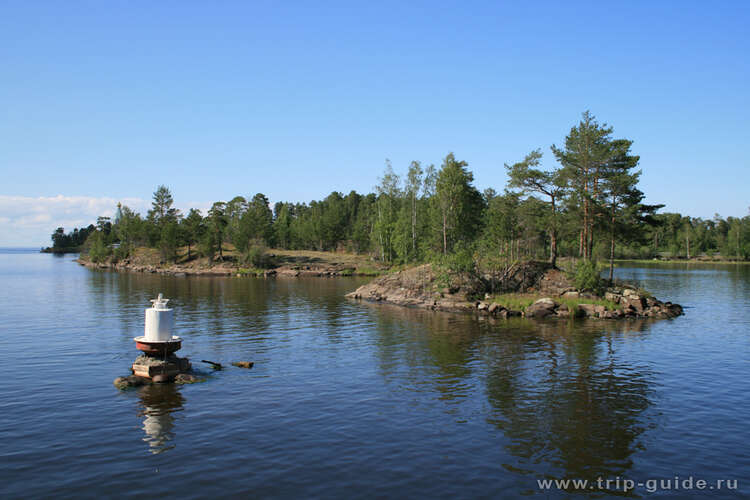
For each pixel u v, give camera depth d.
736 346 31.61
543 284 55.66
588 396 20.70
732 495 12.46
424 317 45.72
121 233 163.38
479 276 57.84
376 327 39.28
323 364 26.14
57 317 41.75
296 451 14.83
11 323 38.47
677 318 44.91
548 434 16.44
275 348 30.30
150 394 20.47
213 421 17.36
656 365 26.30
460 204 85.25
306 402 19.59
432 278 59.50
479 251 61.38
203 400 19.73
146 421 17.31
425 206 107.75
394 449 15.05
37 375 23.14
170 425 16.94
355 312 48.91
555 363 26.67
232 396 20.30
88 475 13.15
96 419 17.45
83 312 45.06
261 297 62.88
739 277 95.88
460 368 25.44
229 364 25.94
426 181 104.06
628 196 55.38
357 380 22.97
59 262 179.62
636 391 21.47
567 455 14.80
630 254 172.88
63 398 19.80
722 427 17.22
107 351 28.27
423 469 13.69
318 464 13.93
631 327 39.72
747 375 24.25
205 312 47.62
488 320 43.94
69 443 15.30
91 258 157.50
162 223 156.12
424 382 22.70
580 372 24.72
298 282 91.31
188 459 14.20
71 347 29.38
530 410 18.86
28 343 30.56
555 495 12.32
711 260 167.12
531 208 60.66
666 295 64.38
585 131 55.22
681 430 16.91
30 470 13.41
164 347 22.70
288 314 46.56
